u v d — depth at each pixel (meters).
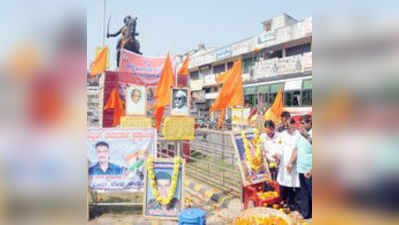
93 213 4.99
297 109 17.27
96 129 4.98
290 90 18.22
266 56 21.61
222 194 5.81
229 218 4.69
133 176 4.96
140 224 4.50
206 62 28.83
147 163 4.80
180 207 4.66
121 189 4.91
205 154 9.06
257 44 21.77
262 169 4.96
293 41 18.88
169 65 8.03
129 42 13.80
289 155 4.69
